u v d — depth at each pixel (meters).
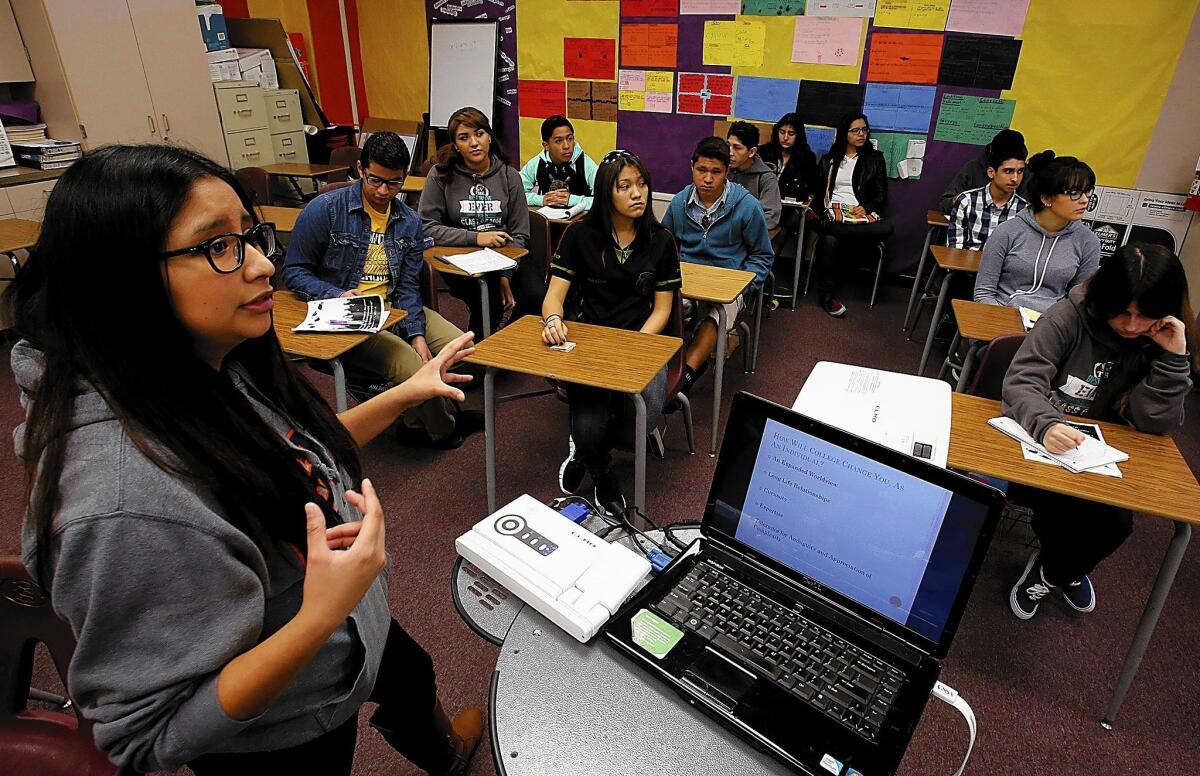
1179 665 1.79
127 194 0.54
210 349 0.67
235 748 0.74
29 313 0.56
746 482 0.97
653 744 0.73
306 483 0.73
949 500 0.81
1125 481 1.40
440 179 3.27
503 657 0.83
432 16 5.68
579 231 2.26
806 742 0.72
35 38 3.91
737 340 3.53
